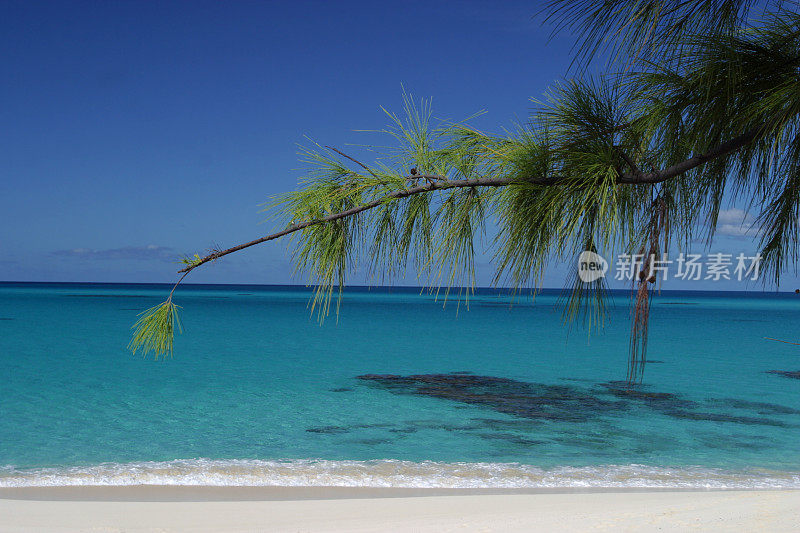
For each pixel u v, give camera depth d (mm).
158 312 1939
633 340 1521
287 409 16000
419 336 40438
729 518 5578
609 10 1659
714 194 1959
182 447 11695
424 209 2080
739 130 1774
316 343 34656
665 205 1649
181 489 8430
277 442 12203
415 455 11094
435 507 7027
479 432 13250
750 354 31266
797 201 1872
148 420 14406
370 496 8125
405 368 24672
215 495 8125
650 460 10844
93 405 16266
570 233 1710
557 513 6293
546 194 1751
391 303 110562
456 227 1993
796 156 1868
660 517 5766
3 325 44344
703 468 10234
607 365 26156
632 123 1810
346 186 2123
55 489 8375
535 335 42375
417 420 14594
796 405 17000
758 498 6855
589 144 1791
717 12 1746
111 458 10680
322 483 8828
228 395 18141
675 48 1732
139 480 8938
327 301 2125
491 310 84375
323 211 2088
